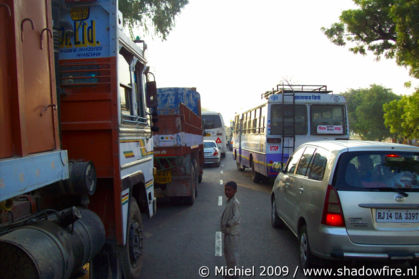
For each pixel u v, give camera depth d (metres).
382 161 4.61
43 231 2.73
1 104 2.29
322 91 12.62
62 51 4.28
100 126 4.17
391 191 4.36
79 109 4.20
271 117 11.99
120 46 4.52
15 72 2.41
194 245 6.53
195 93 14.42
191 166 10.23
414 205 4.28
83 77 4.22
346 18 14.51
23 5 2.55
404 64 13.36
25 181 2.44
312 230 4.70
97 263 4.16
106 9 4.30
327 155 5.00
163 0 15.77
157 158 8.91
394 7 12.18
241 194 12.14
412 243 4.22
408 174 4.51
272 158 11.96
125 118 4.57
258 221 8.27
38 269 2.44
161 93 14.23
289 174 6.55
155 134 8.88
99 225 3.62
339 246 4.27
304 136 11.93
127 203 4.44
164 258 5.84
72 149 4.21
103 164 4.19
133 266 4.70
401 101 18.03
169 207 10.10
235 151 22.00
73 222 3.05
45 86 2.83
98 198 4.29
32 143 2.59
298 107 11.98
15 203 2.97
